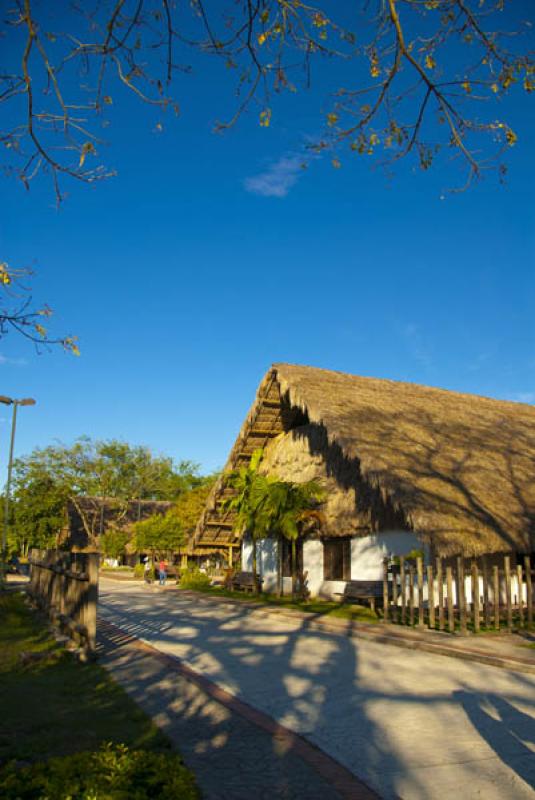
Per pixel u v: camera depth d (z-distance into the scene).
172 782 4.21
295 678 9.19
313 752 5.70
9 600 20.62
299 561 25.36
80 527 67.00
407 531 19.50
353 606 20.30
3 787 4.00
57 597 14.61
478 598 13.59
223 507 27.69
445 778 5.12
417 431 20.80
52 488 65.12
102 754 4.53
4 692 7.83
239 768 5.23
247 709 7.15
